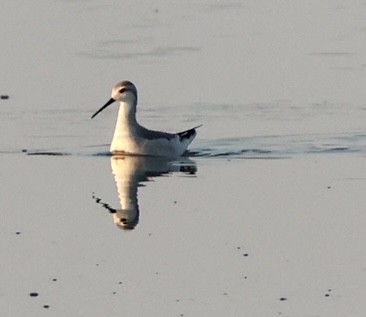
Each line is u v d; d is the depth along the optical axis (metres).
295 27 36.81
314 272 18.23
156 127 28.14
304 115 28.80
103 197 22.44
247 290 17.58
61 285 17.91
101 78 31.56
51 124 28.09
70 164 24.98
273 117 28.72
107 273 18.38
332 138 26.88
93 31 36.28
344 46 34.59
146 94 30.53
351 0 40.56
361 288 17.58
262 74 32.06
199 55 33.72
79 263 18.84
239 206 21.64
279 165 24.67
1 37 35.38
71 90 30.67
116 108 29.45
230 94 30.52
